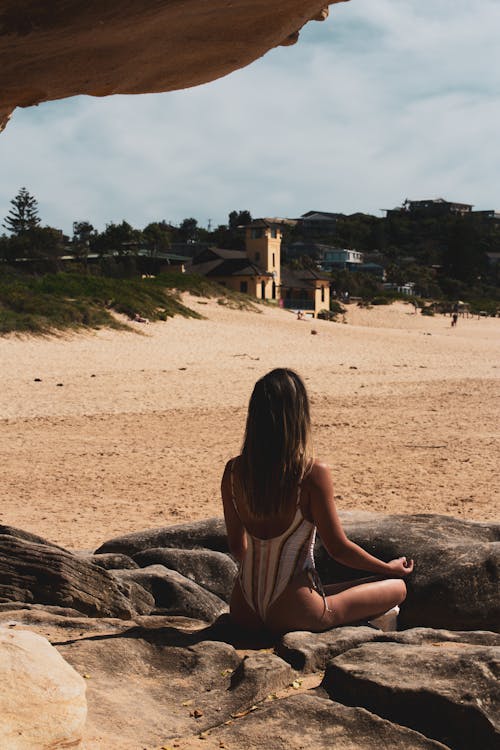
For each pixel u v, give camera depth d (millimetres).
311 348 36375
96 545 7527
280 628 3525
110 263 71812
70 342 30562
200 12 2650
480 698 2742
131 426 16078
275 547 3514
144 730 2762
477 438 14586
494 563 4297
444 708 2734
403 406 19109
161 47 2834
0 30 2449
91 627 3965
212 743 2672
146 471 11891
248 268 69062
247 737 2697
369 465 12141
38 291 36906
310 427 3488
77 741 2398
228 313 47438
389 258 155000
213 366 27281
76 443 14164
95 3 2436
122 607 4473
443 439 14539
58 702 2381
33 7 2396
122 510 9344
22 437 14609
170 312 40750
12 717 2285
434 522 5023
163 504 9719
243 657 3402
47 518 8852
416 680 2883
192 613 4594
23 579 4320
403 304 88938
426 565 4359
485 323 76375
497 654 2947
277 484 3424
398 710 2824
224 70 3082
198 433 15406
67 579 4348
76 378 22688
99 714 2826
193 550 5234
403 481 10898
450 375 26469
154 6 2512
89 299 37781
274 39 2939
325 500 3465
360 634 3457
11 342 28672
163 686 3164
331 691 3016
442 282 122688
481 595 4234
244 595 3615
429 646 3189
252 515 3500
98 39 2633
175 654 3400
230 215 171250
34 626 3928
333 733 2715
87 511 9281
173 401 19484
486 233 173625
